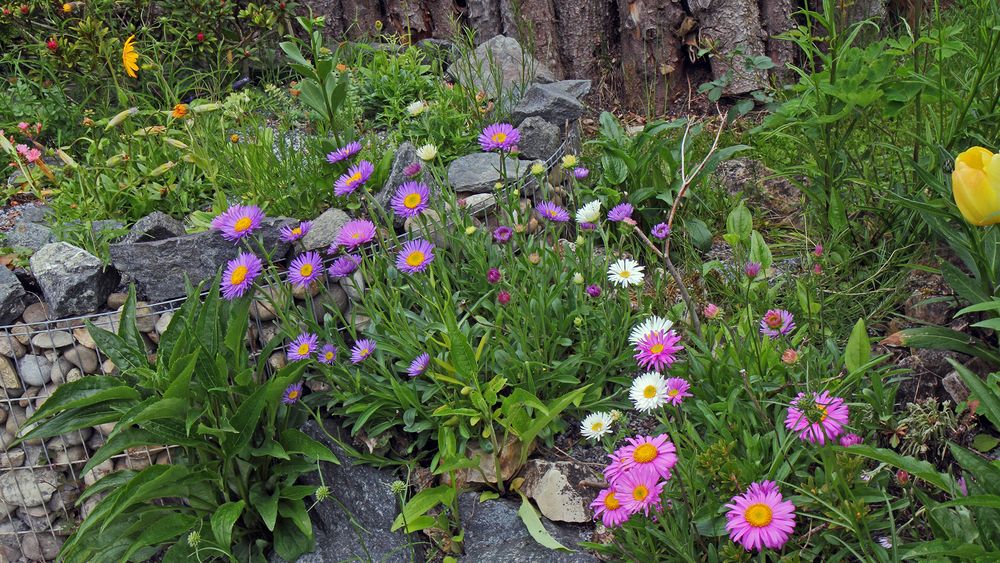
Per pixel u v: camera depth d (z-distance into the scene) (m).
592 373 1.29
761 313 1.28
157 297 1.35
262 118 1.75
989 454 1.10
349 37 2.06
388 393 1.27
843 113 1.30
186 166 1.56
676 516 1.06
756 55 1.84
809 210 1.44
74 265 1.32
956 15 1.68
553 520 1.21
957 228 1.22
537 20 1.93
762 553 1.01
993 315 1.15
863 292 1.28
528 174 1.48
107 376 1.23
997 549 0.96
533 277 1.29
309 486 1.28
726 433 1.11
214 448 1.24
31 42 1.82
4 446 1.35
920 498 1.01
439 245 1.39
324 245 1.37
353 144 1.38
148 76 1.83
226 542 1.20
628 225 1.21
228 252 1.34
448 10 2.04
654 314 1.33
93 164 1.57
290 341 1.36
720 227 1.52
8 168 1.65
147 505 1.29
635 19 1.90
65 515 1.37
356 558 1.24
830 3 1.32
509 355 1.25
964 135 1.28
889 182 1.38
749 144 1.65
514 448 1.25
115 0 1.80
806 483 1.07
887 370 1.16
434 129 1.60
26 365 1.34
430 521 1.22
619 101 1.97
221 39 1.89
